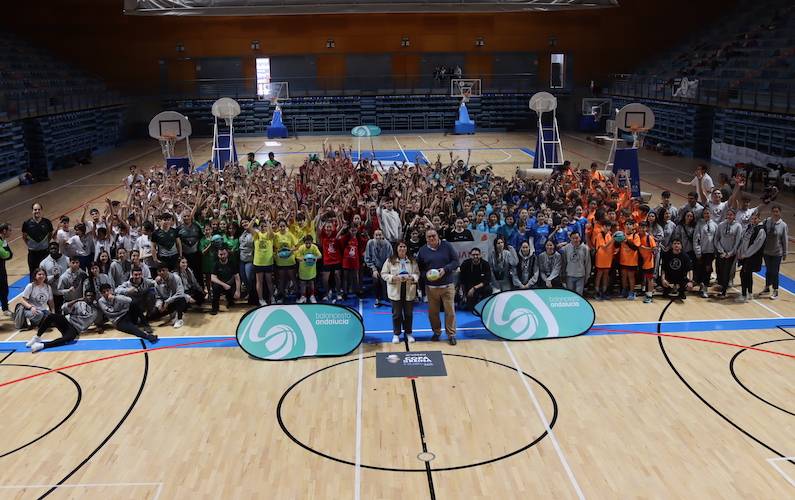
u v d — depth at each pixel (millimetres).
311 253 14391
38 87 38062
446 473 9023
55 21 46312
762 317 14125
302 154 36812
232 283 14797
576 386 11312
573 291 13477
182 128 25047
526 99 46844
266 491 8703
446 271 12625
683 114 35844
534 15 47906
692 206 15398
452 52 48688
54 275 13938
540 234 15109
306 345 12562
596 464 9180
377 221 15703
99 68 47500
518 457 9352
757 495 8516
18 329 13984
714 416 10336
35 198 27375
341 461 9320
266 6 17328
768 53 35344
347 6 17484
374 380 11602
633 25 47812
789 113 27094
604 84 48125
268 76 48656
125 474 9094
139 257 13555
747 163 28719
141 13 16781
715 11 47031
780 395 10930
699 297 15359
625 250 14820
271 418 10445
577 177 20844
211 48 48156
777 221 14828
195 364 12328
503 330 13203
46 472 9141
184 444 9781
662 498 8477
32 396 11211
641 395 10984
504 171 30750
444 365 12109
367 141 41938
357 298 15398
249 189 19078
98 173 33094
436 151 37344
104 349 13000
